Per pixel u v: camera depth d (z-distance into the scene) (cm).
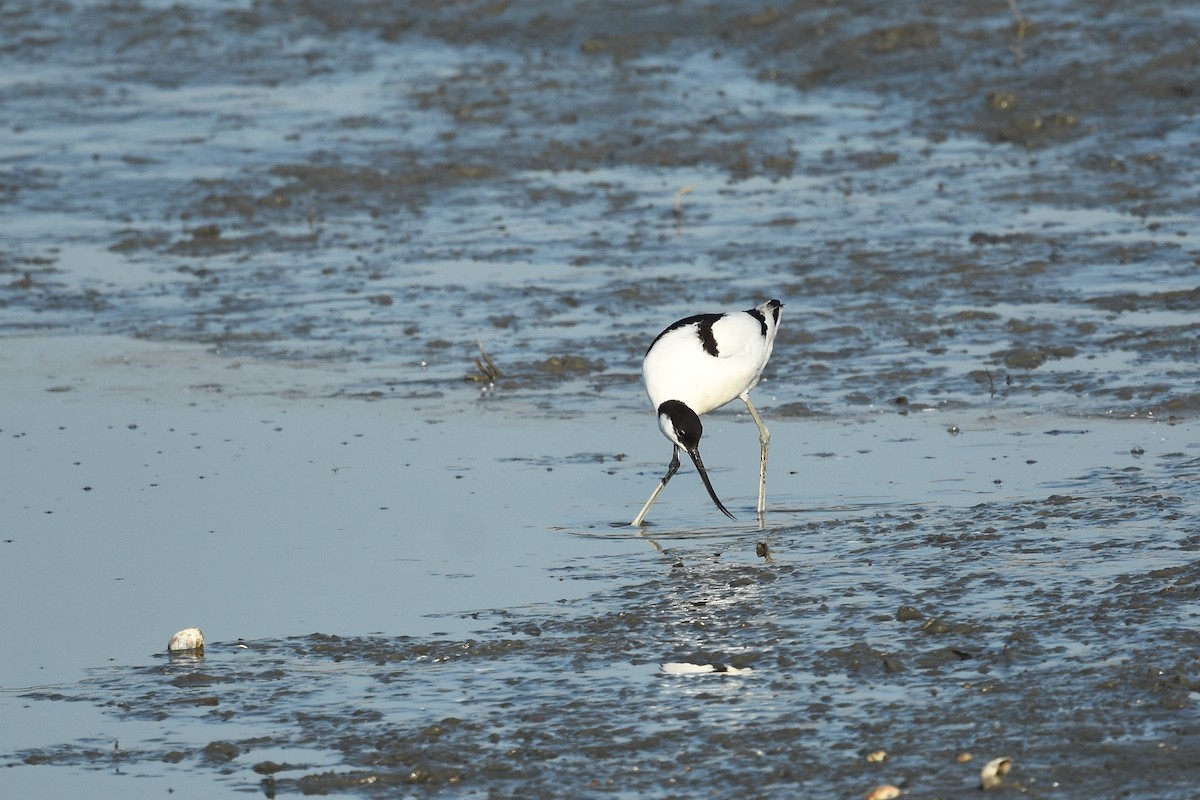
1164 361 1468
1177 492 1129
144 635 962
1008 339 1569
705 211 2114
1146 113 2328
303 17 3512
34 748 806
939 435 1316
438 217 2162
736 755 755
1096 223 1958
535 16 3234
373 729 809
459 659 900
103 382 1555
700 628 929
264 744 799
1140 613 895
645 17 3114
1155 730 750
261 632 959
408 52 3216
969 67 2594
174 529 1159
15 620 993
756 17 2970
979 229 1962
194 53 3319
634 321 1691
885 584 984
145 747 802
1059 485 1168
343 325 1719
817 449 1304
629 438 1358
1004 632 885
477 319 1720
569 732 789
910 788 710
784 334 1620
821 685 831
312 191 2308
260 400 1490
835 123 2520
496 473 1275
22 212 2255
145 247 2062
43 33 3541
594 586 1018
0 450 1357
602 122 2594
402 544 1116
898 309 1681
